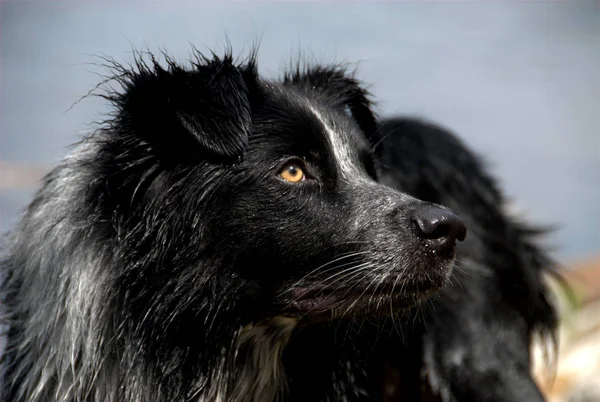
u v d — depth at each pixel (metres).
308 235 6.15
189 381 6.21
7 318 6.50
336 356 6.67
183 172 6.11
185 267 6.11
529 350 8.24
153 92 6.04
